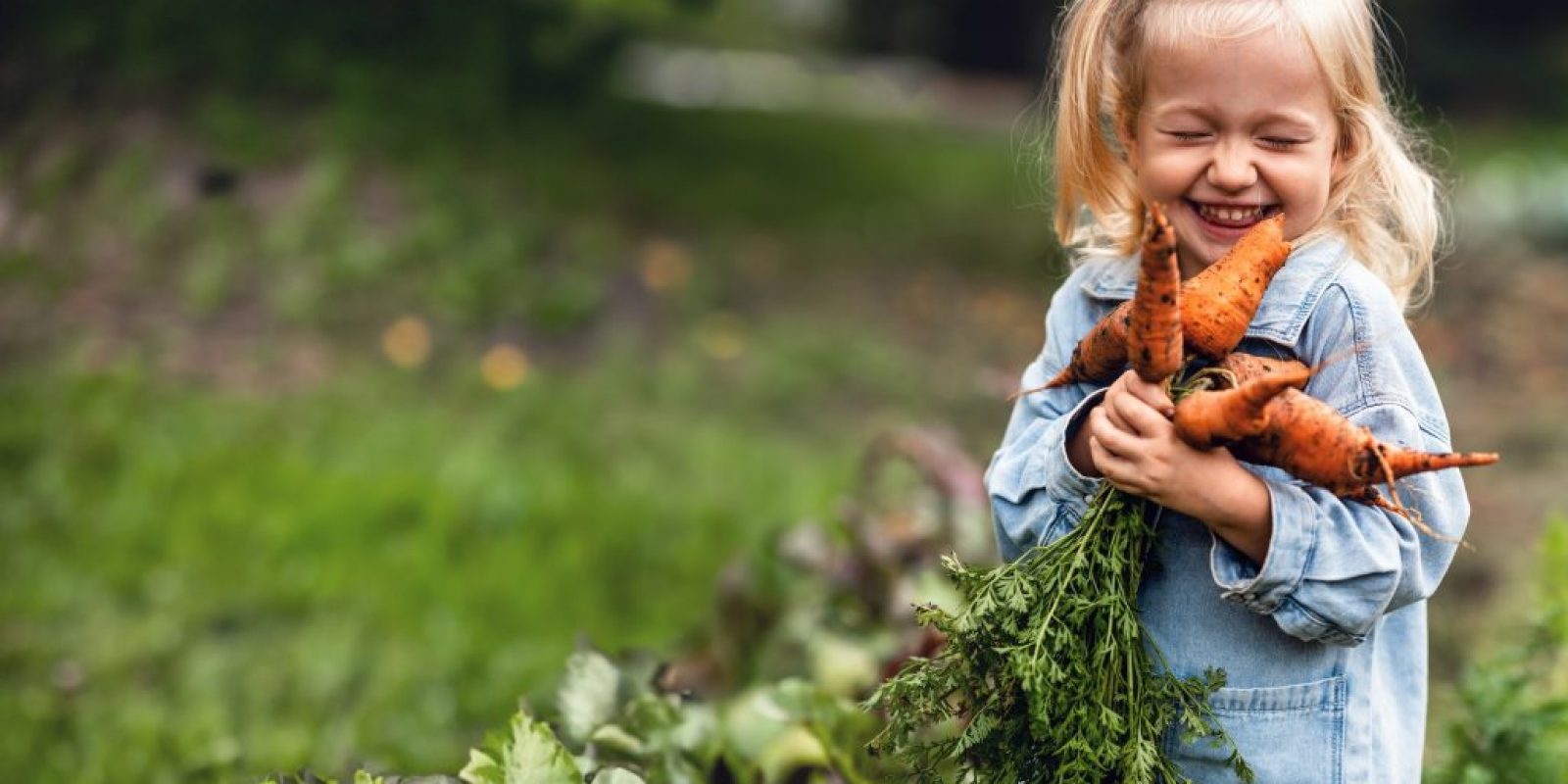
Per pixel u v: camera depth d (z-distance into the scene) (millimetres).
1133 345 1928
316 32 8812
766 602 3689
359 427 5727
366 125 8312
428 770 3508
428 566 4648
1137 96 2152
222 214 7395
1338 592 1947
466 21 9539
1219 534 1985
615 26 10875
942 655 2100
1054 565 2025
